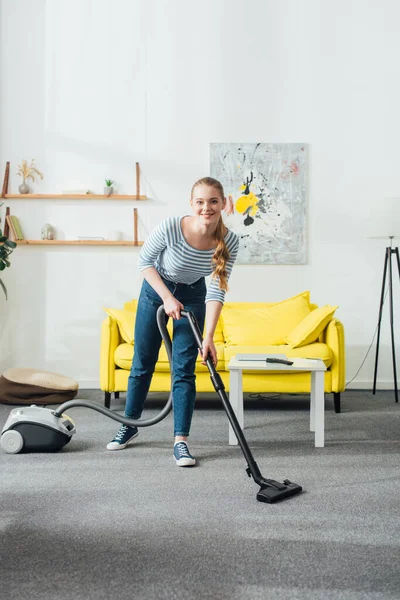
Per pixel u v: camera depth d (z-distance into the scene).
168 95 5.08
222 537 1.96
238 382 3.34
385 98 5.06
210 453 3.03
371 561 1.78
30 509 2.21
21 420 2.98
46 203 5.08
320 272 5.09
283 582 1.65
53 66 5.07
